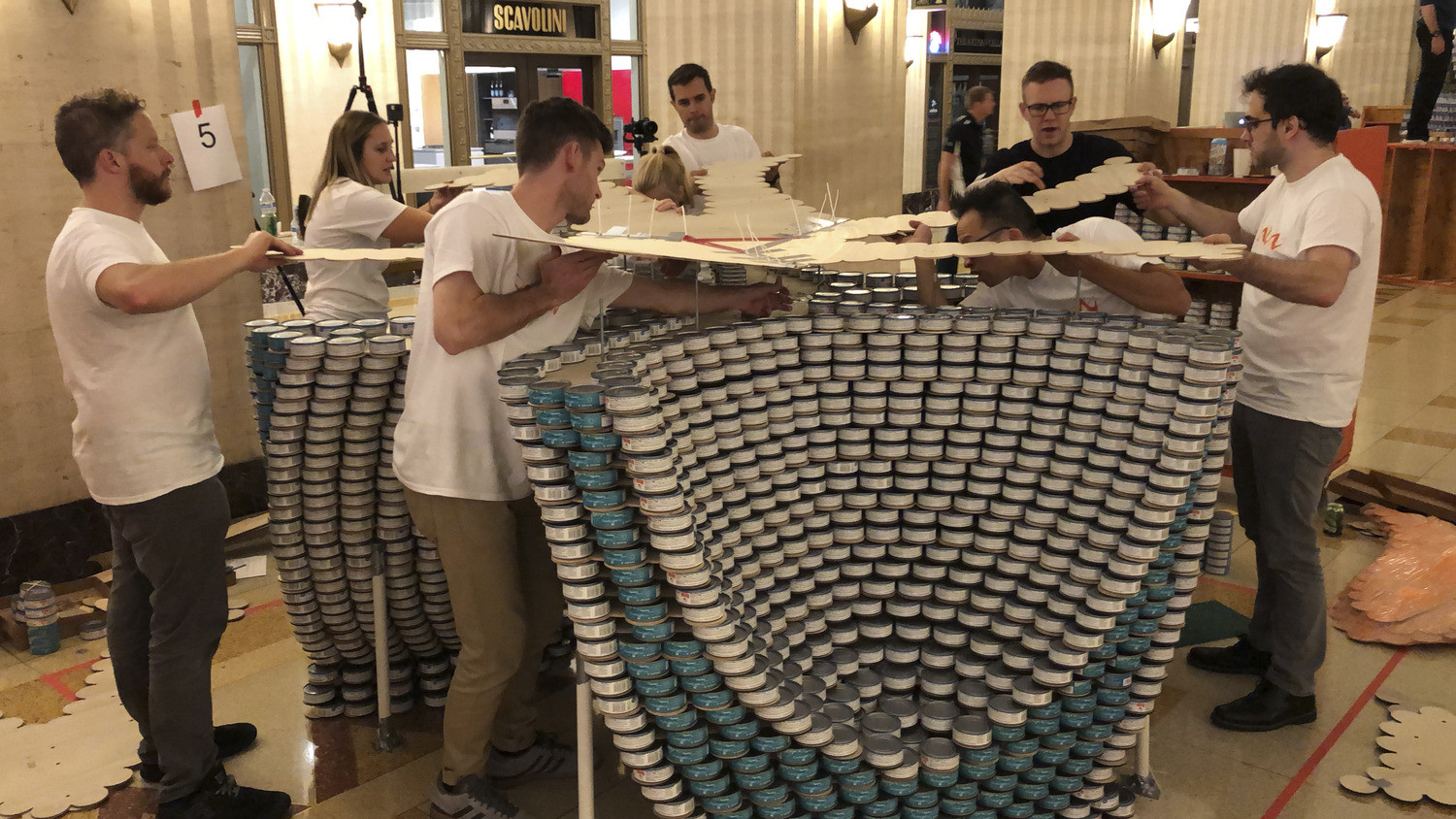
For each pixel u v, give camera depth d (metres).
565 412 2.23
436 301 2.42
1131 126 5.30
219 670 3.70
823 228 2.96
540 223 2.61
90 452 2.59
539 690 3.53
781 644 2.59
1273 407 3.17
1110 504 2.58
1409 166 11.15
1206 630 3.87
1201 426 2.45
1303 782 3.00
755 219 3.09
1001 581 2.73
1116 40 7.52
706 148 4.86
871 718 2.64
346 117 3.75
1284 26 10.55
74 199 4.34
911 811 2.61
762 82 5.64
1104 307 3.14
